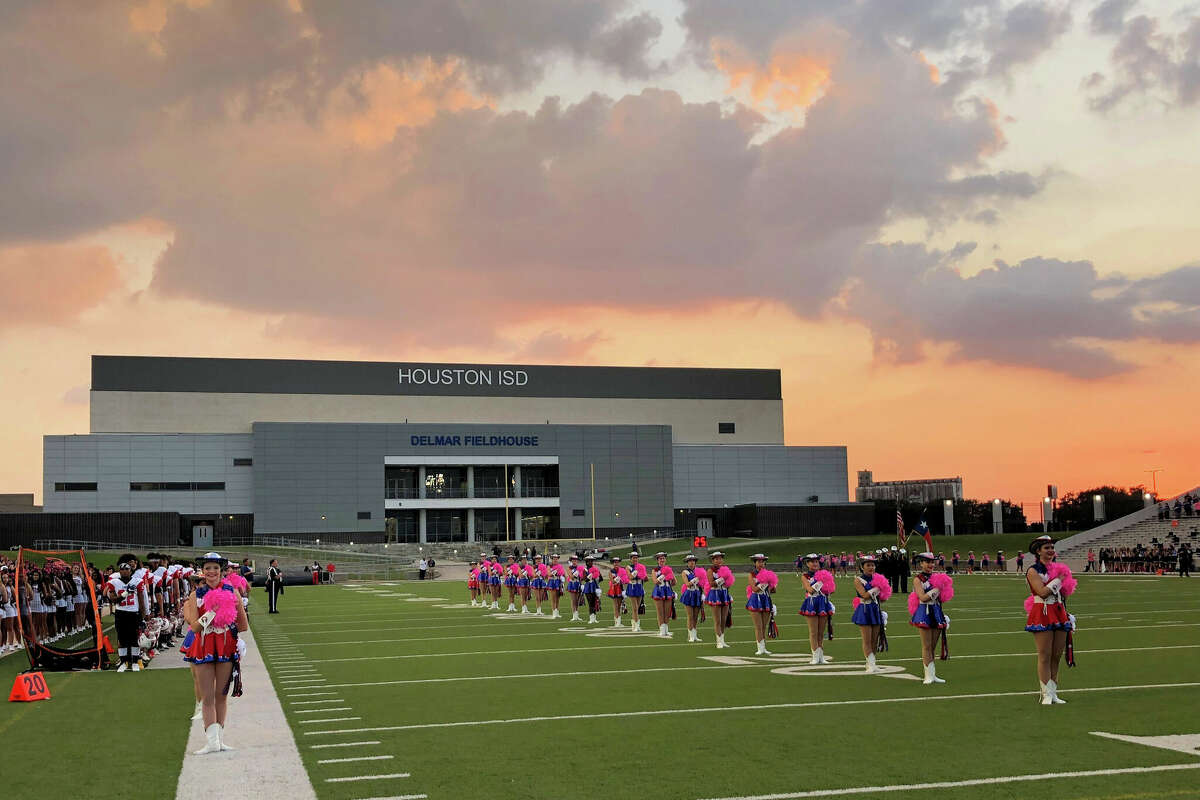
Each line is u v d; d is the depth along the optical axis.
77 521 108.94
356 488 116.69
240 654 12.24
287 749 11.98
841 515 125.00
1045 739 11.78
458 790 9.86
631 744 11.89
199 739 12.76
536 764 10.93
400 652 23.42
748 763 10.79
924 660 16.58
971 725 12.68
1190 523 79.12
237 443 117.81
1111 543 81.56
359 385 125.69
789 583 58.88
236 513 116.56
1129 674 17.30
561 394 131.88
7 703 16.22
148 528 109.81
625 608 39.12
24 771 11.05
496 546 105.12
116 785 10.34
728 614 23.03
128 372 119.12
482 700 15.52
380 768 10.87
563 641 25.48
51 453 113.38
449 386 128.50
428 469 121.12
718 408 136.25
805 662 19.78
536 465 123.50
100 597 32.28
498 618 35.41
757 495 132.75
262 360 123.19
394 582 81.62
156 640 24.50
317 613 40.47
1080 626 27.30
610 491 124.06
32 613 26.12
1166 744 11.45
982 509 137.75
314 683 18.05
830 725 12.82
